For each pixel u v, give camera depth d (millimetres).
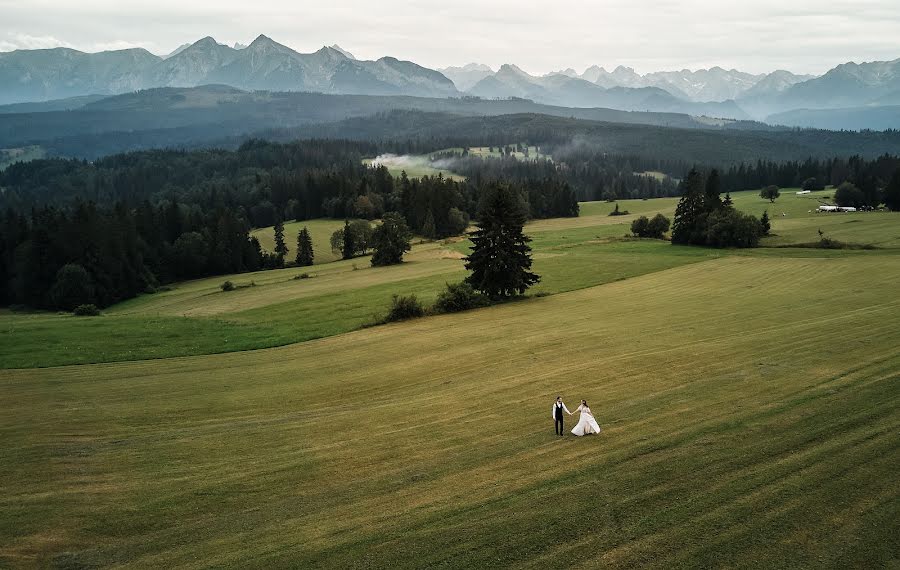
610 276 84625
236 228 146125
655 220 128875
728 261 90938
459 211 180000
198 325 60219
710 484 20656
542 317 59469
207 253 140875
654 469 22203
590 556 17109
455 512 20250
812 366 33938
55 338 52156
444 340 51438
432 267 108500
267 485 23672
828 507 18656
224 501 22406
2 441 29203
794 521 18062
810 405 27297
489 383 37219
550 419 29484
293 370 43500
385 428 29906
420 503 21172
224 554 18641
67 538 19938
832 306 54219
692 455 23109
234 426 31297
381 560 17719
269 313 70938
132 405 35156
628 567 16500
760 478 20734
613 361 39500
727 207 114625
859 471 20656
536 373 38562
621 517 19016
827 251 94125
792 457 22094
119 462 26438
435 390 36812
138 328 57594
